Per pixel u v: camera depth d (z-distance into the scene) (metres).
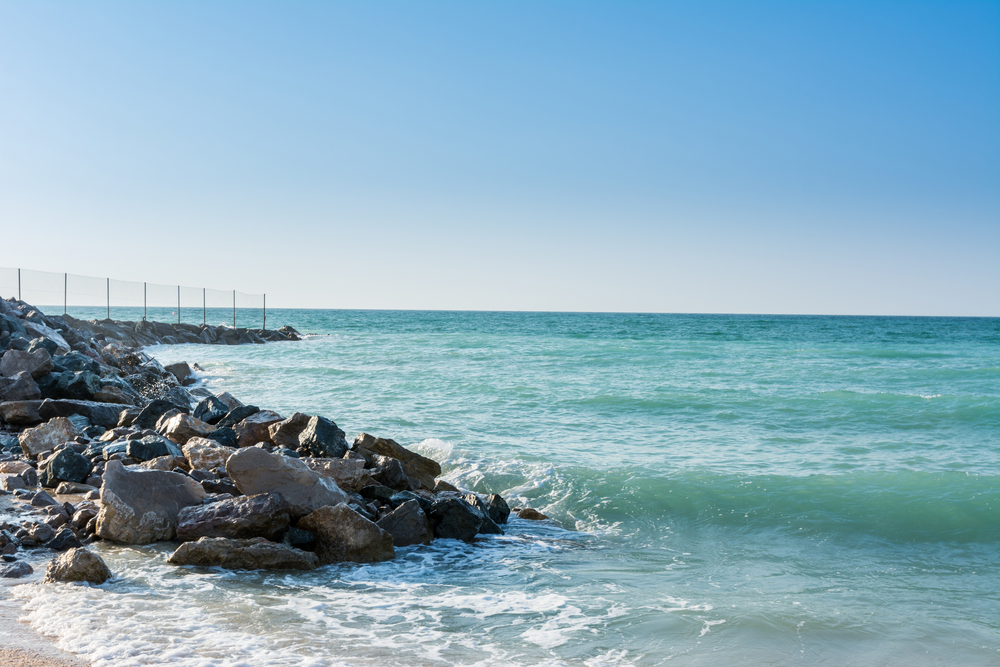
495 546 7.93
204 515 6.93
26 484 8.58
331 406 18.38
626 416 17.17
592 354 36.75
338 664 4.46
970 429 15.55
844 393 20.14
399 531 7.80
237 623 5.08
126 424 12.50
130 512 6.93
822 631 5.46
